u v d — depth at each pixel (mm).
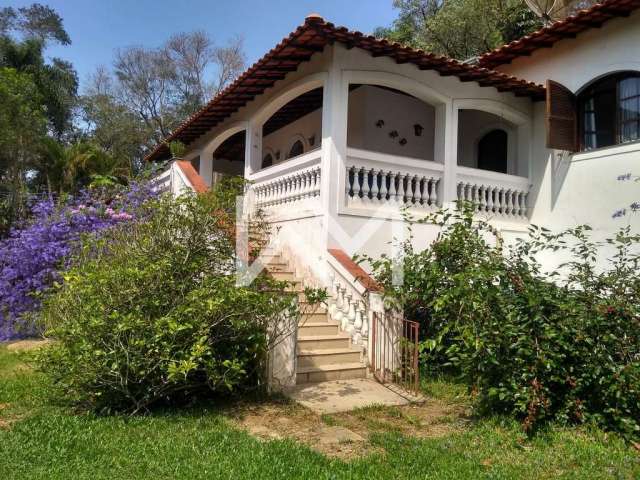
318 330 7508
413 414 5605
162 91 36375
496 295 5270
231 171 18359
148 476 3727
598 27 9820
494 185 10461
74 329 5059
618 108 9719
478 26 22469
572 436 4816
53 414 5043
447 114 9906
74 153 20750
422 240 9117
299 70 9539
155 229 6156
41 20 32031
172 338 5090
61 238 9508
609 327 4977
